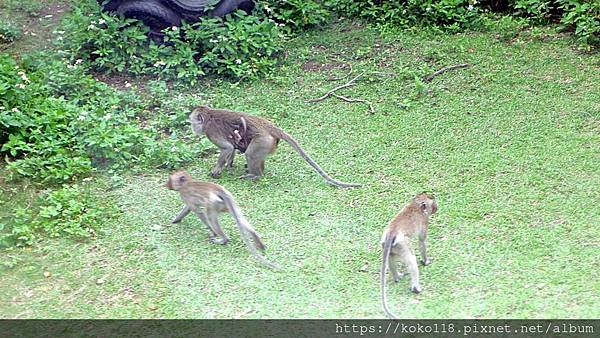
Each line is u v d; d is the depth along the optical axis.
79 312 8.73
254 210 9.61
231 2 11.57
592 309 8.52
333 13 12.21
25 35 11.82
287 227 9.43
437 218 9.44
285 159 10.23
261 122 9.89
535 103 10.73
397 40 11.73
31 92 10.64
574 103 10.70
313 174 10.03
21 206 9.67
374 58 11.49
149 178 10.01
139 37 11.26
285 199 9.73
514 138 10.30
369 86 11.10
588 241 9.12
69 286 8.95
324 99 10.95
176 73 11.17
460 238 9.23
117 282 8.96
